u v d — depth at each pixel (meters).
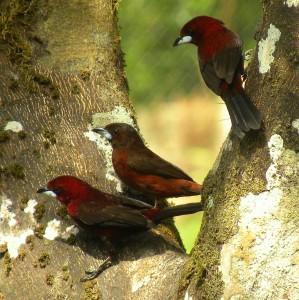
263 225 8.37
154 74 22.45
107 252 9.74
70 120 10.91
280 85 8.57
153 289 9.27
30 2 11.18
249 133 8.59
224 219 8.56
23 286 9.64
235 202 8.55
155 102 23.28
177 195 11.42
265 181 8.45
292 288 8.19
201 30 10.48
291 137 8.43
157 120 28.25
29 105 10.84
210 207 8.85
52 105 10.93
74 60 11.27
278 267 8.24
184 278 8.95
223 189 8.69
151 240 9.84
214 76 9.83
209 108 27.84
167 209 10.06
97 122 11.05
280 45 8.62
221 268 8.47
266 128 8.53
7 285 9.70
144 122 28.34
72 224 9.97
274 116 8.53
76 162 10.64
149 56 22.14
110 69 11.50
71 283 9.55
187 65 22.50
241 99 8.84
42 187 10.21
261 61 8.82
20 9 11.12
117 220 9.63
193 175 27.02
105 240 9.72
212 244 8.62
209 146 28.00
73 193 9.83
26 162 10.44
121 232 9.71
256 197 8.45
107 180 10.76
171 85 22.73
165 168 11.34
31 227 9.98
